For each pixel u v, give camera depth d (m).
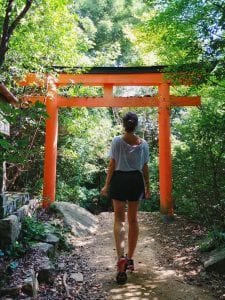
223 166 4.71
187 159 5.49
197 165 5.00
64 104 6.83
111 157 3.37
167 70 5.18
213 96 6.07
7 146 2.89
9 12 2.66
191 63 4.73
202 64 4.64
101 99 6.84
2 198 3.70
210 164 4.79
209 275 3.53
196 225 5.77
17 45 5.31
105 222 6.30
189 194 5.41
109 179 3.40
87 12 15.02
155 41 7.57
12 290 2.74
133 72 6.73
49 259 3.59
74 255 4.21
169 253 4.36
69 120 8.74
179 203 6.15
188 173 5.31
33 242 3.91
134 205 3.41
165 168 6.78
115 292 3.07
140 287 3.19
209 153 4.63
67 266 3.75
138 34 9.05
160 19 5.53
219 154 4.51
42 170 8.11
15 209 4.20
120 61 15.23
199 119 4.89
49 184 6.76
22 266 3.21
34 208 5.67
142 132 11.92
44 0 5.42
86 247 4.64
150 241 4.99
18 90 6.41
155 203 9.51
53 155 6.80
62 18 6.22
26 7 2.68
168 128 6.84
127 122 3.36
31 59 5.88
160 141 6.88
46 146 6.80
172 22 5.40
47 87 6.38
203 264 3.79
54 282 3.22
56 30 6.00
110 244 4.82
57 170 9.44
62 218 5.74
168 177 6.74
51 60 6.24
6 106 2.87
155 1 5.63
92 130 10.10
